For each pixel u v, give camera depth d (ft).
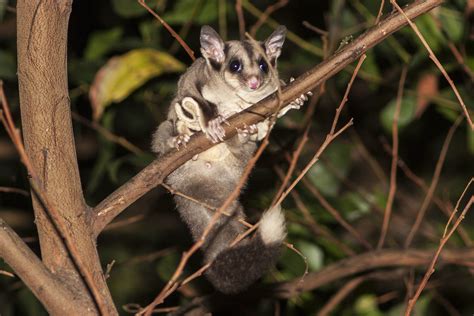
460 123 35.83
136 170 37.73
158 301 17.99
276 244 24.58
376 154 42.14
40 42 19.22
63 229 17.75
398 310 33.68
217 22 37.27
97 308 19.10
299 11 38.42
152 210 37.19
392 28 19.39
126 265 39.60
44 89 19.44
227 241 25.76
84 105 38.11
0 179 35.55
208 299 31.07
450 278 33.45
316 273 32.17
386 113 33.47
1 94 16.69
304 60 35.70
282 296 31.65
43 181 19.56
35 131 19.56
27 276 18.43
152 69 30.30
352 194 35.73
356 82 39.52
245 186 26.40
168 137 24.95
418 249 31.89
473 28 29.91
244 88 25.93
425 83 32.83
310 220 32.96
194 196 26.23
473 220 43.01
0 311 33.14
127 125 39.91
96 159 39.37
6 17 35.60
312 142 35.81
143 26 34.58
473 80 30.07
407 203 42.32
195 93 25.50
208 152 25.88
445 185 43.39
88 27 38.47
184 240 40.57
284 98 20.22
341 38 34.30
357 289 35.40
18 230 36.76
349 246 36.63
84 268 17.79
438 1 19.19
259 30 34.83
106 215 20.40
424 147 42.98
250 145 26.02
